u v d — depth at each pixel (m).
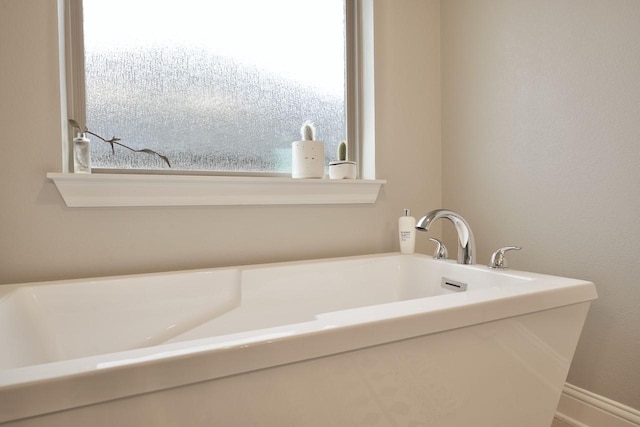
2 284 1.24
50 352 1.11
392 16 1.94
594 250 1.42
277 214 1.68
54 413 0.55
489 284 1.34
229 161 1.72
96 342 1.21
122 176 1.36
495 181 1.78
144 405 0.60
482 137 1.84
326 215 1.78
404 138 1.97
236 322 1.41
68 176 1.29
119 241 1.41
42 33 1.30
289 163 1.85
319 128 1.93
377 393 0.80
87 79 1.48
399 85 1.96
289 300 1.50
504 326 0.96
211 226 1.55
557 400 1.10
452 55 2.00
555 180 1.54
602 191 1.39
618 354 1.37
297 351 0.70
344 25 1.99
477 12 1.86
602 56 1.38
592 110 1.41
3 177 1.27
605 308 1.40
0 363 0.85
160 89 1.59
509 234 1.72
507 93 1.72
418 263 1.66
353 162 1.80
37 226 1.31
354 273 1.63
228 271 1.42
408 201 1.99
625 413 1.34
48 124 1.31
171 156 1.61
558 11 1.52
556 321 1.06
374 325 0.78
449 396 0.89
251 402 0.68
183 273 1.37
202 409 0.64
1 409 0.53
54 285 1.20
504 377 0.98
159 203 1.45
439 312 0.86
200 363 0.63
